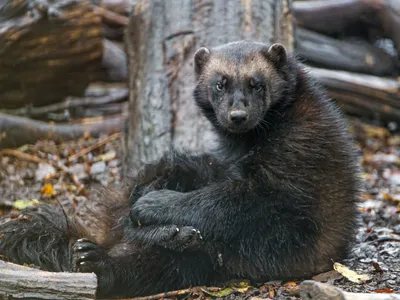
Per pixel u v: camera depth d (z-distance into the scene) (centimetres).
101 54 1833
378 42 2366
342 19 2250
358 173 1016
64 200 1349
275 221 918
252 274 936
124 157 1446
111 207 1037
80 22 1766
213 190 932
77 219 1022
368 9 2230
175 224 915
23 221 991
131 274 919
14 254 961
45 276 787
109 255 921
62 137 1756
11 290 779
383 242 1113
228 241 917
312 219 927
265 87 1018
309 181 932
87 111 2019
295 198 920
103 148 1667
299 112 996
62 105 1944
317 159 945
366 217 1283
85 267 888
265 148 973
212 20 1498
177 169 1024
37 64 1769
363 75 2072
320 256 955
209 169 1026
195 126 1357
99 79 2016
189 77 1424
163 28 1507
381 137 1964
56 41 1756
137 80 1492
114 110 2031
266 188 927
